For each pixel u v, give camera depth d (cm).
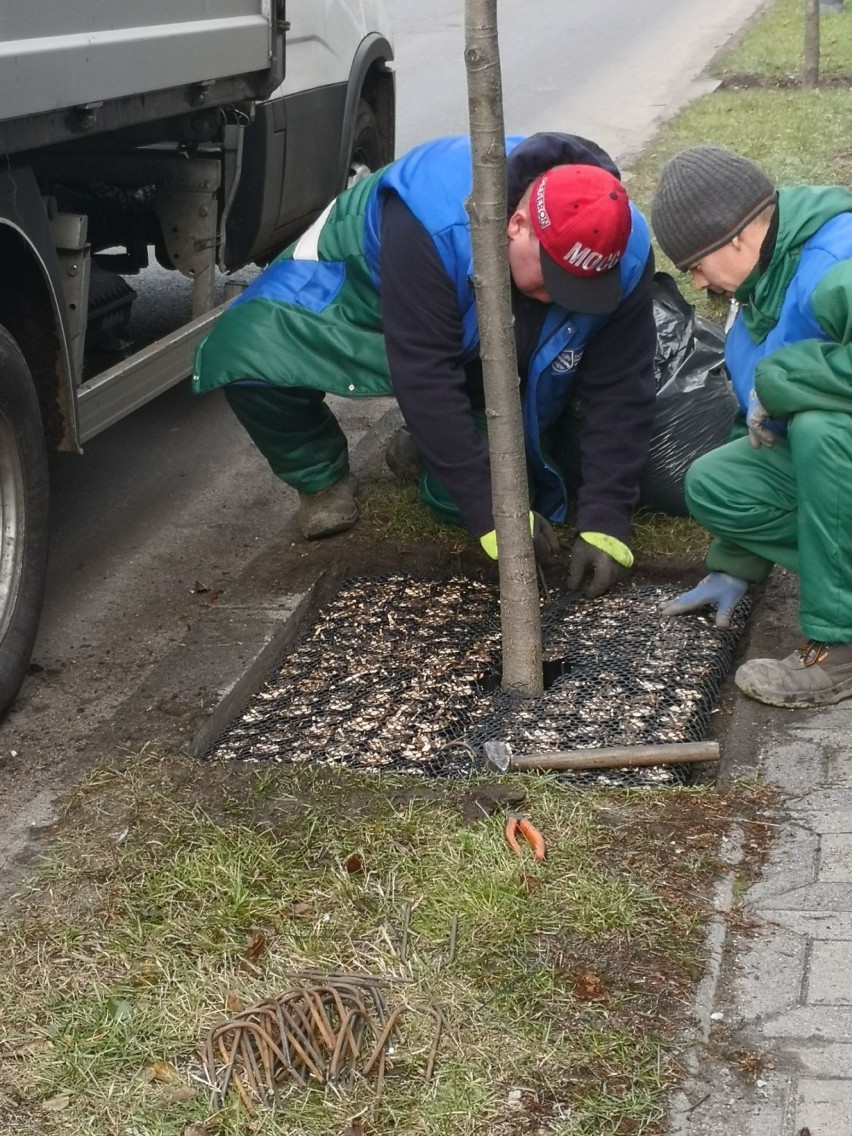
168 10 419
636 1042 249
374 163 674
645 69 1472
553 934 276
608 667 387
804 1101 235
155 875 300
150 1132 236
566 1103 238
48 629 433
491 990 262
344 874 295
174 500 528
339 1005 252
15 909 294
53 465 561
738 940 273
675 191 328
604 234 334
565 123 1174
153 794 330
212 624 414
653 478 455
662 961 268
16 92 337
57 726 377
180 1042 255
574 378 419
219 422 609
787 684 348
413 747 359
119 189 529
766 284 332
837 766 324
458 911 283
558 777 334
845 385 316
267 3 489
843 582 334
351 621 429
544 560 440
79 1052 254
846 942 270
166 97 429
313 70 572
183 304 666
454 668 400
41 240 371
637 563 439
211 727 366
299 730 371
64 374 394
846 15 1762
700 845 301
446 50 1598
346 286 418
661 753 332
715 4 2039
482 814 314
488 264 328
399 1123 235
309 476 459
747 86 1320
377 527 474
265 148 533
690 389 456
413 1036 252
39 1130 238
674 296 489
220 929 283
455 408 374
